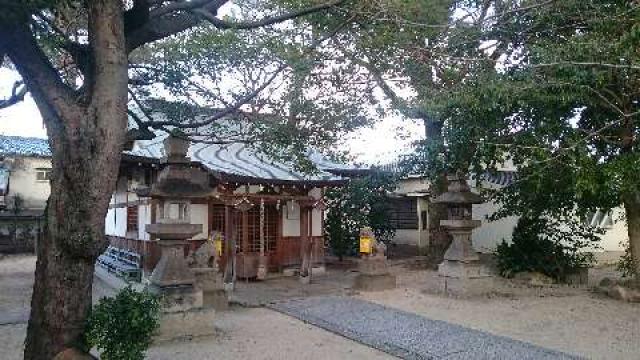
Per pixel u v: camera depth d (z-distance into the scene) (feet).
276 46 25.36
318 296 39.78
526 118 33.01
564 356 22.65
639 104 30.83
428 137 43.16
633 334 26.58
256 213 52.03
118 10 17.40
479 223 40.52
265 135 27.66
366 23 25.34
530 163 31.42
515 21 31.78
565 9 30.14
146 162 42.14
